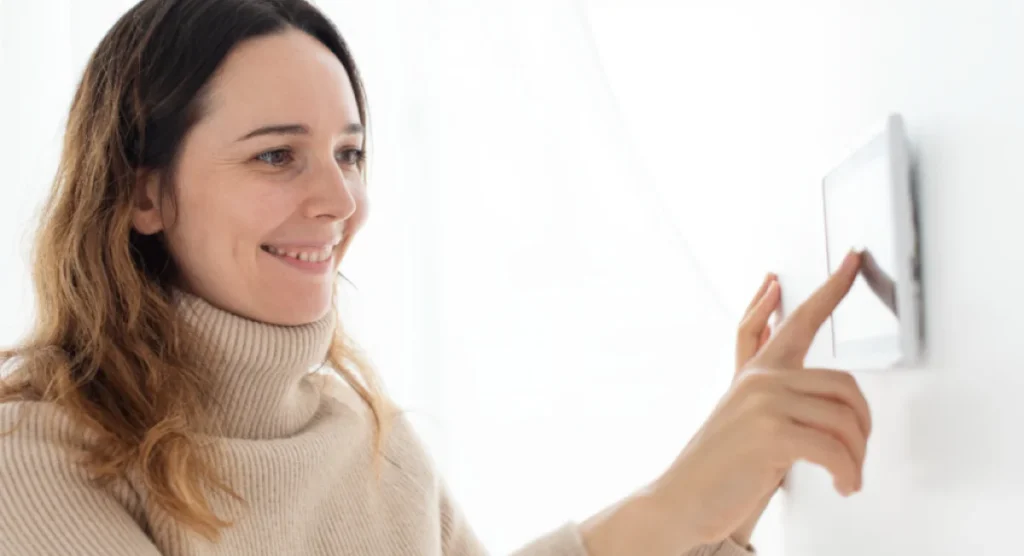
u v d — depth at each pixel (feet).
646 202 4.52
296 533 3.15
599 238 4.98
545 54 4.99
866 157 2.25
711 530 2.64
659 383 4.95
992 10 1.58
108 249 2.96
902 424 2.21
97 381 2.91
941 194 1.86
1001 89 1.55
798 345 2.46
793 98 3.33
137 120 2.92
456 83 5.48
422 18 5.55
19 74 5.50
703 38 4.40
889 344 2.13
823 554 3.05
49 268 3.05
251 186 2.85
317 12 3.15
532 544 2.91
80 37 5.41
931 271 1.93
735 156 4.32
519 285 5.28
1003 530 1.62
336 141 2.96
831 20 2.77
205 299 3.05
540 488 5.27
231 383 3.03
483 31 5.43
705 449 2.58
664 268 4.88
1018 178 1.50
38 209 3.35
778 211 3.63
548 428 5.24
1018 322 1.53
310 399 3.42
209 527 2.76
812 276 3.03
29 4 5.55
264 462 3.01
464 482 5.39
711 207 4.42
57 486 2.63
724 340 4.80
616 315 4.98
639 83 4.55
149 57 2.89
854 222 2.40
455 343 5.44
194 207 2.90
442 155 5.48
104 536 2.61
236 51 2.84
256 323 2.98
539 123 5.05
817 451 2.31
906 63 2.07
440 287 5.46
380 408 3.78
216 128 2.83
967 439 1.77
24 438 2.68
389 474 3.67
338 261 3.25
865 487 2.55
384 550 3.45
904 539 2.20
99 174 2.97
